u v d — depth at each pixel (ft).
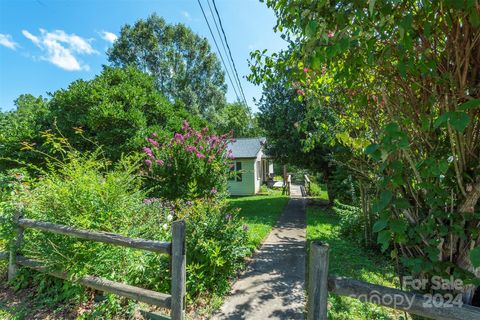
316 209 33.14
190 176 17.63
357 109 6.50
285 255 15.20
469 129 4.07
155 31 87.66
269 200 42.52
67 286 8.93
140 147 25.73
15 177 15.65
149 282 9.62
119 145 26.35
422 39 4.28
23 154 27.22
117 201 9.97
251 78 9.29
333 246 16.66
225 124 91.09
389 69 4.91
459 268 4.03
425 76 4.40
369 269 12.92
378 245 15.37
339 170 24.41
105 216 9.40
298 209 33.73
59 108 28.96
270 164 92.73
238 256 12.23
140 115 27.66
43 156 26.96
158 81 87.04
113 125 26.76
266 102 37.78
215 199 15.85
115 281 8.93
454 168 4.27
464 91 4.07
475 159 4.07
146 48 86.07
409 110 4.86
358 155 9.38
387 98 5.22
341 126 9.86
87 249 8.83
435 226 4.27
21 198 11.13
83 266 8.65
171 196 17.47
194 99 83.30
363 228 16.96
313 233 20.24
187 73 89.56
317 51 4.42
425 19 3.93
